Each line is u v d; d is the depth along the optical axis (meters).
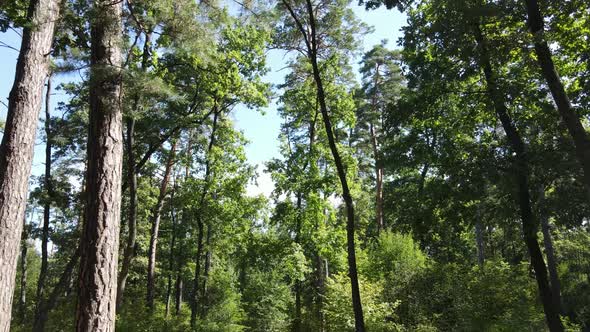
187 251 30.73
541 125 12.27
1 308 6.40
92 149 6.39
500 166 11.99
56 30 8.70
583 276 22.47
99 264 5.94
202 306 24.59
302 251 21.28
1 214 6.67
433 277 17.36
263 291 27.98
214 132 22.08
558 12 11.10
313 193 21.17
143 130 19.02
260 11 10.70
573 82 12.69
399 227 21.38
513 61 12.74
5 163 6.89
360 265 21.11
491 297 16.00
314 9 15.16
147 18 8.44
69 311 18.14
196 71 17.92
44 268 21.64
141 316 19.81
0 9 8.91
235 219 21.78
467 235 26.31
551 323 11.52
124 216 28.78
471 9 10.71
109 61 7.07
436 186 13.77
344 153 21.64
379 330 15.95
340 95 21.64
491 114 14.25
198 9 8.76
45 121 20.16
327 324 19.55
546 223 18.45
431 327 15.57
